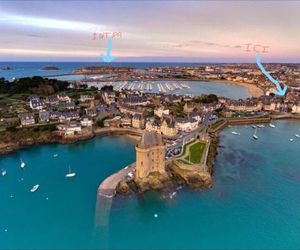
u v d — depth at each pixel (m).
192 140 148.00
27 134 160.00
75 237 76.62
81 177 112.38
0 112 195.88
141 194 98.12
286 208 90.81
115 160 131.25
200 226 81.69
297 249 72.88
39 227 80.81
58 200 95.06
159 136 108.56
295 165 125.50
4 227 80.75
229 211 88.94
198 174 107.56
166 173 108.62
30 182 108.81
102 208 90.12
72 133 164.62
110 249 72.25
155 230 79.69
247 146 152.75
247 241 75.44
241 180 109.88
